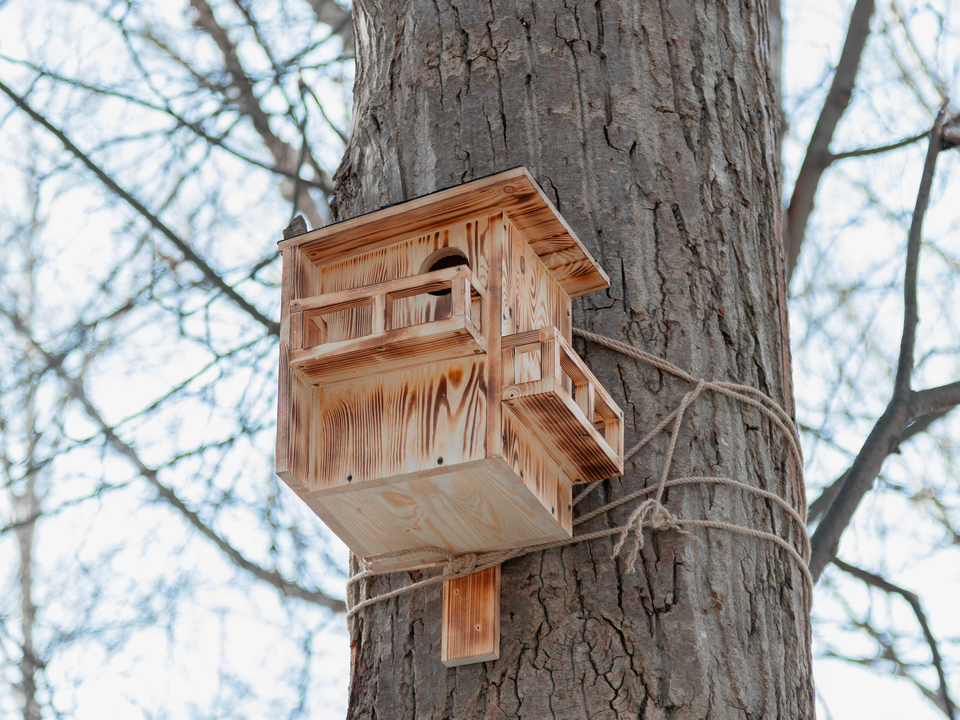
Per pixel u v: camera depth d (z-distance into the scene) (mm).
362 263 3328
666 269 3617
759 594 3291
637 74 3889
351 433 3098
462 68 3936
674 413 3404
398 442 3033
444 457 2955
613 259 3592
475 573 3256
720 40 4102
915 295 6000
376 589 3471
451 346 2984
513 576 3264
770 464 3506
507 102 3834
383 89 4070
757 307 3715
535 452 3094
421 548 3289
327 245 3307
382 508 3133
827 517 5234
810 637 3518
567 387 3266
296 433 3066
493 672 3156
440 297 3180
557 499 3188
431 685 3229
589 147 3748
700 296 3613
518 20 3961
